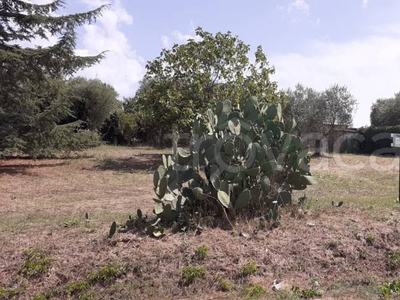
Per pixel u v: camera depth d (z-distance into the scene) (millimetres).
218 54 13430
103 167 13125
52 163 14211
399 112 23125
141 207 6559
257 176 4918
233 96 13180
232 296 3348
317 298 3348
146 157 16422
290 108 19750
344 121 19703
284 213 5004
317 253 4062
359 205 5707
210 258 3820
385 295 3393
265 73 14055
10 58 11117
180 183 4914
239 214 4754
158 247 3947
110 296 3352
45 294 3391
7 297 3340
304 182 5230
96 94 23250
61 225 5094
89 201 7258
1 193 8234
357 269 3938
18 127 12984
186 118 12648
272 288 3516
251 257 3902
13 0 11977
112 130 24766
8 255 3910
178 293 3412
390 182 9789
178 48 13391
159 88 13344
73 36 11742
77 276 3586
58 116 14195
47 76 13391
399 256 4074
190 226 4430
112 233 4176
